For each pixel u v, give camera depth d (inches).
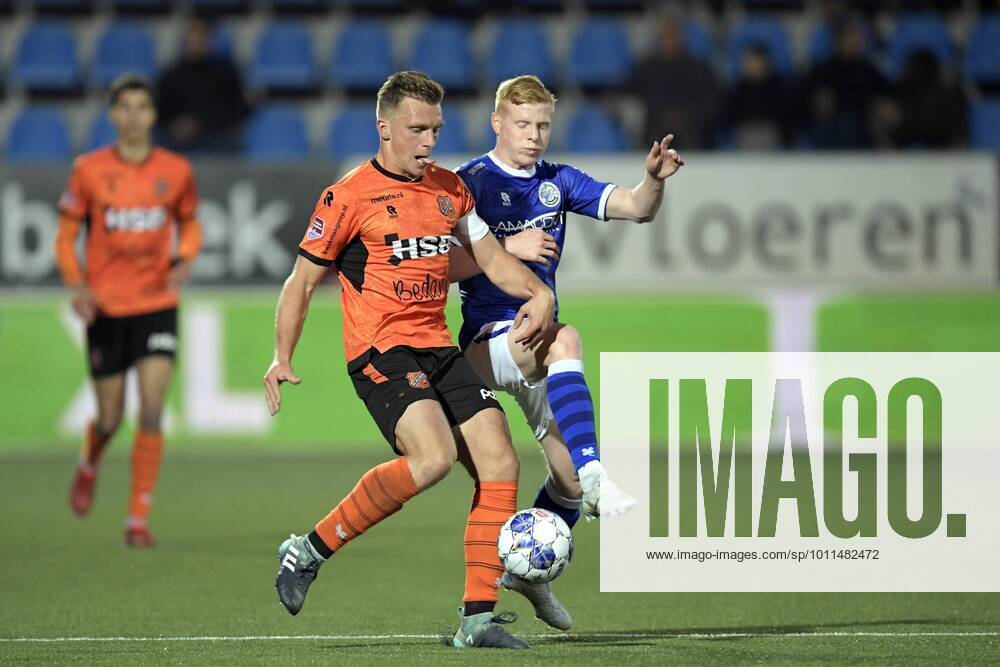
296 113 2272.4
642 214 824.9
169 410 1831.9
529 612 884.0
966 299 1859.0
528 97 807.1
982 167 1863.9
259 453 1844.2
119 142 1229.7
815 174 1865.2
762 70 2094.0
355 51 2394.2
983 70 2372.0
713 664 674.8
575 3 2469.2
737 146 2094.0
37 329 1828.2
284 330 738.8
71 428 1843.0
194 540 1203.9
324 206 741.9
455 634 746.8
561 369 763.4
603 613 880.3
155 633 791.1
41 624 824.3
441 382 748.0
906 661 686.5
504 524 728.3
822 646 734.5
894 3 2421.3
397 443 726.5
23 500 1481.3
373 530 1279.5
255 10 2466.8
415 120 730.8
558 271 1859.0
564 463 816.9
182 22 2454.5
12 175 1807.3
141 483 1186.6
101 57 2374.5
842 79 2080.5
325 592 953.5
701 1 2464.3
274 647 738.2
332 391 1863.9
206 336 1833.2
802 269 1868.8
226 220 1828.2
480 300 825.5
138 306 1218.0
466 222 774.5
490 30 2474.2
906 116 2095.2
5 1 2455.7
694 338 1857.8
